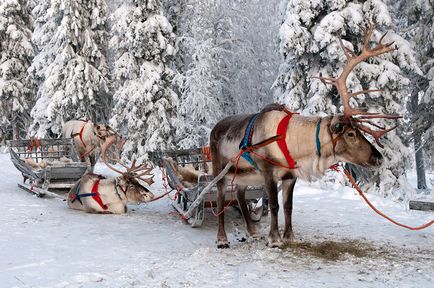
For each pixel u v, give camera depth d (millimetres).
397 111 14445
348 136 5477
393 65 14141
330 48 13789
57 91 22000
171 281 4719
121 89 19719
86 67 22109
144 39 19484
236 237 7094
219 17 23344
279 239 6133
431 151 18750
